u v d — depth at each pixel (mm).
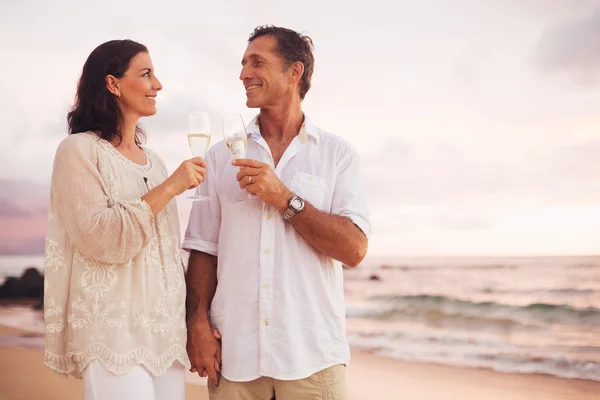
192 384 5145
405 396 5504
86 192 2096
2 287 10320
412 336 8102
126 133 2314
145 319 2168
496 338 7840
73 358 2141
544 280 8195
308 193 2438
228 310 2396
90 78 2262
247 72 2477
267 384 2387
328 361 2357
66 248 2170
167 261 2275
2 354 6855
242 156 2303
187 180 2178
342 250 2330
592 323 7789
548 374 6410
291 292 2365
